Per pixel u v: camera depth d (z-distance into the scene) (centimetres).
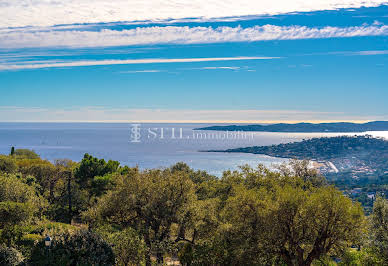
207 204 2567
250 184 2755
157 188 2491
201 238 2394
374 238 1964
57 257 1919
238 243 2050
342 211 1922
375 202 2088
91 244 1964
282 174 2895
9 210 2234
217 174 11319
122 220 2542
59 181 4791
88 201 4369
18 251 1966
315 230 2039
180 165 5294
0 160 5388
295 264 2064
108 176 4372
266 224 2005
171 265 2519
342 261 2245
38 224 2734
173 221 2425
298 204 1983
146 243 2320
